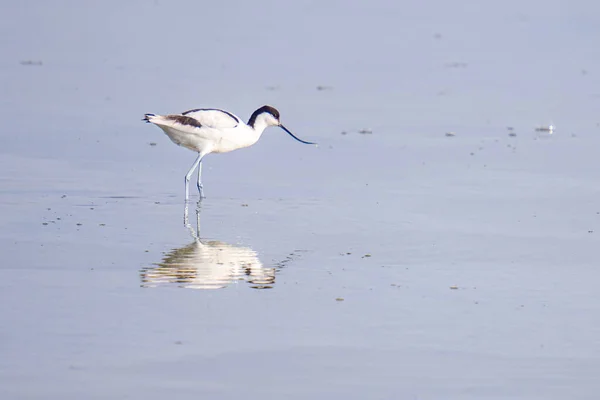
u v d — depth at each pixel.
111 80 26.12
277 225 13.97
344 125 21.61
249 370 8.91
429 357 9.27
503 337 9.76
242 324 10.00
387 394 8.48
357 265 12.07
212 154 18.97
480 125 21.66
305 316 10.27
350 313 10.38
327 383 8.68
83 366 8.91
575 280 11.56
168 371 8.85
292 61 29.58
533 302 10.80
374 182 16.73
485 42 33.34
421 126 21.55
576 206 15.16
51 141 19.47
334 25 36.09
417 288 11.23
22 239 12.93
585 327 10.04
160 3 39.59
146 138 20.06
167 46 31.56
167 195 15.78
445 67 29.12
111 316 10.12
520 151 19.17
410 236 13.44
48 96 23.95
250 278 11.49
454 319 10.24
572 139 20.23
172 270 11.70
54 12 37.25
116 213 14.51
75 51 30.41
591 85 26.47
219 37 33.31
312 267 11.97
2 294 10.70
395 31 35.19
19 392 8.38
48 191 15.75
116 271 11.63
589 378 8.84
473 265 12.14
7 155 18.20
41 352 9.18
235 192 16.06
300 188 16.33
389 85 26.42
